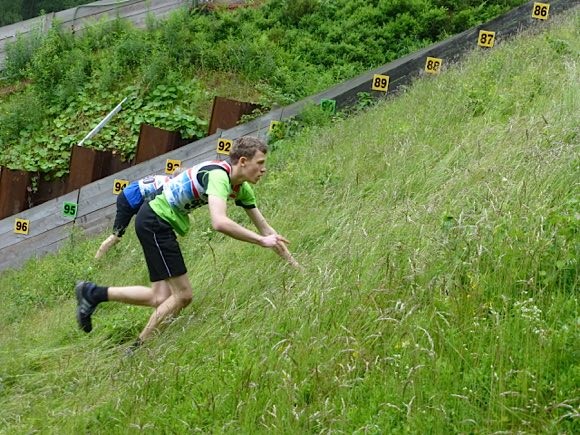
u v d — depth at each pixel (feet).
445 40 41.55
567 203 17.13
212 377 15.52
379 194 22.79
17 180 43.42
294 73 45.55
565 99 25.13
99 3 54.60
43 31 54.19
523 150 20.68
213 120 41.70
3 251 40.70
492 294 14.98
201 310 18.97
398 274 16.65
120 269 26.37
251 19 50.55
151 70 45.93
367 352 14.47
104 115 45.65
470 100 28.99
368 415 13.08
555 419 11.79
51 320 23.45
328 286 16.88
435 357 13.70
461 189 19.75
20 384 18.70
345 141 30.96
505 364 13.15
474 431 12.14
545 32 36.19
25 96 47.34
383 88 39.37
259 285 19.30
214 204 17.70
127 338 20.03
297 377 14.47
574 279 14.92
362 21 48.21
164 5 53.21
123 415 15.30
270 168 32.55
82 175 42.09
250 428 13.71
